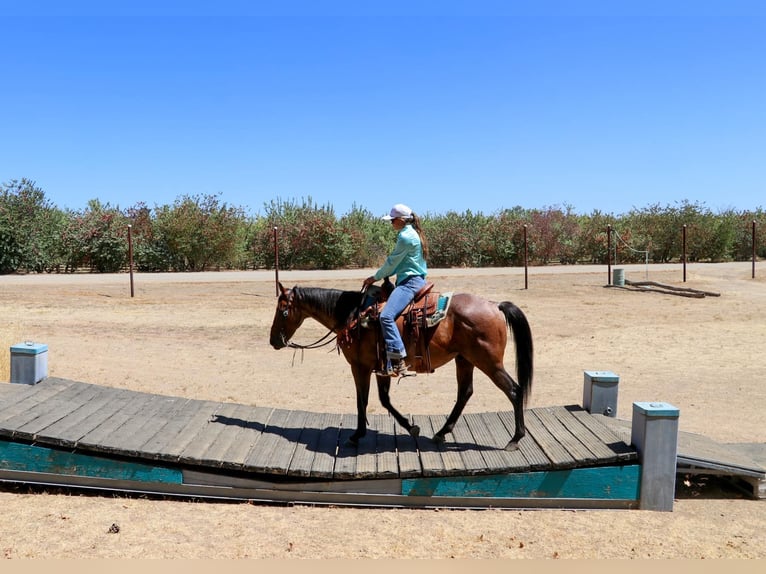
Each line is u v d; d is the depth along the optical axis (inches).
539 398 401.7
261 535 204.7
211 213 1295.5
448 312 246.8
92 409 270.4
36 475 232.2
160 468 233.5
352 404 381.4
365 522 218.8
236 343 572.1
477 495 232.8
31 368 290.5
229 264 1358.3
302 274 1175.0
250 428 273.3
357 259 1414.9
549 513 229.9
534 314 745.0
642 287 987.9
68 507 219.8
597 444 246.4
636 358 528.4
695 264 1487.5
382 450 257.4
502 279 1093.1
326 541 201.6
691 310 778.2
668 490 233.3
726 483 271.0
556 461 231.9
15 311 693.3
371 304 255.0
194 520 214.8
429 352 248.2
